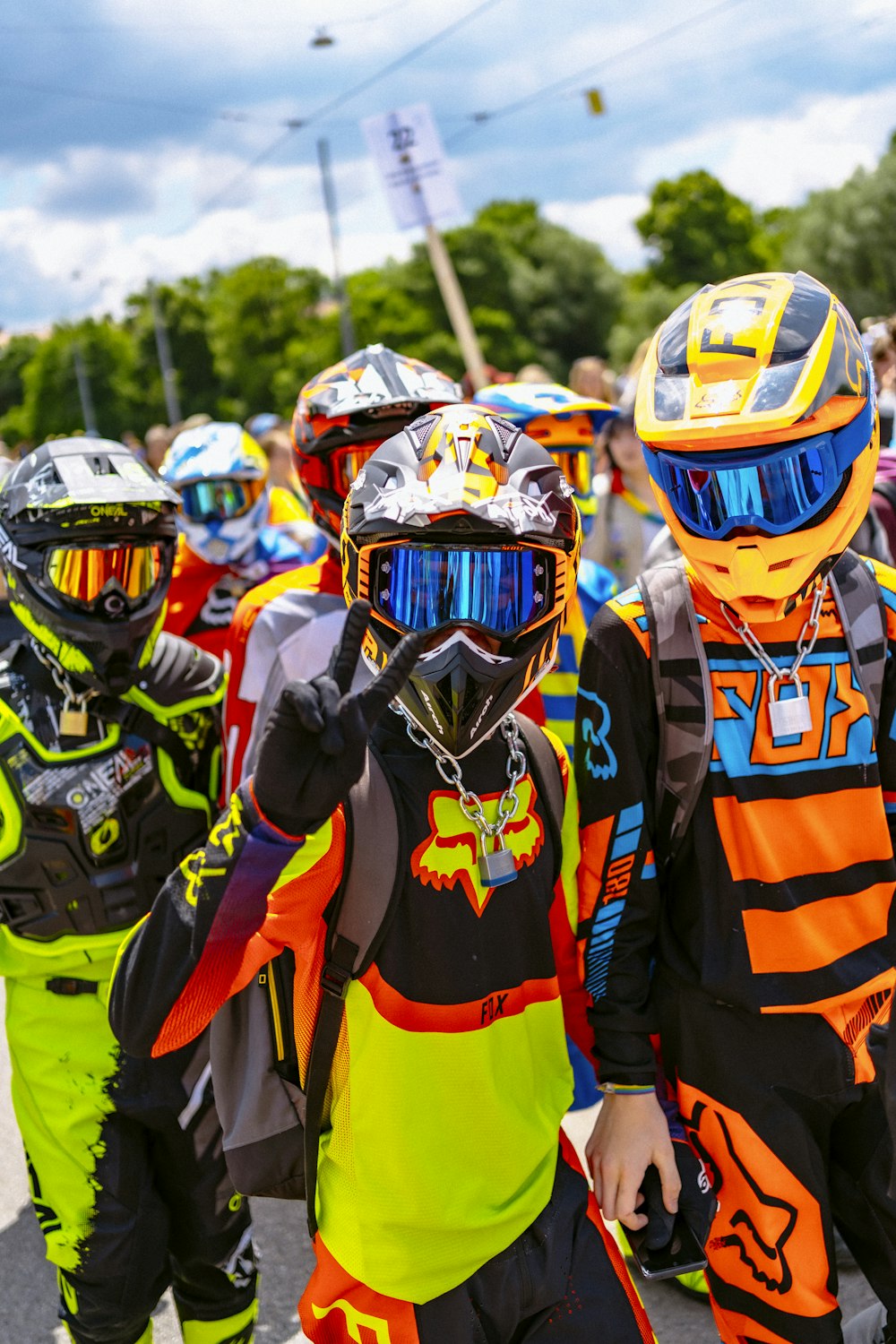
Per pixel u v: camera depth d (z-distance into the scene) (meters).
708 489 1.77
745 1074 1.91
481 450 1.70
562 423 3.85
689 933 1.92
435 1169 1.64
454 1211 1.63
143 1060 2.24
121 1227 2.23
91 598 2.21
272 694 2.76
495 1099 1.67
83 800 2.28
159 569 2.31
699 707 1.87
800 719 1.85
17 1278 3.17
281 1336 2.85
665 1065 2.01
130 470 2.30
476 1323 1.64
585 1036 1.99
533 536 1.67
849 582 1.89
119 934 2.30
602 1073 1.91
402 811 1.65
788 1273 1.92
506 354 75.69
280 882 1.55
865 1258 2.02
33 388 99.88
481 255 76.88
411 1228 1.64
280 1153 1.78
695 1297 2.84
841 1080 1.91
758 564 1.76
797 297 1.85
